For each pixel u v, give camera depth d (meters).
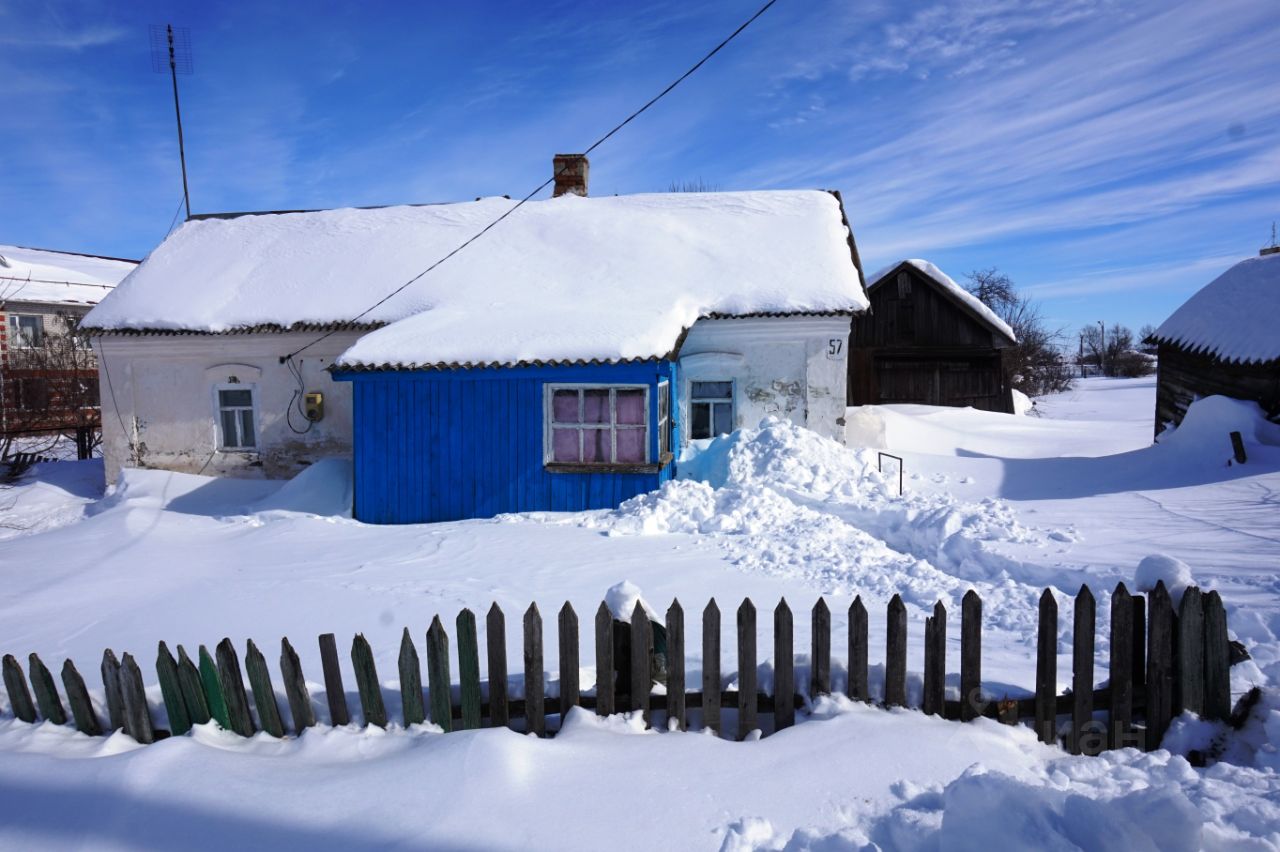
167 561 9.33
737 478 11.40
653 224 16.67
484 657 5.62
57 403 24.42
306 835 3.33
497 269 15.45
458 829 3.31
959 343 24.03
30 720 4.67
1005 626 5.93
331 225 17.73
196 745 4.03
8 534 13.39
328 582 8.09
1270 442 11.42
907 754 3.71
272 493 13.77
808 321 14.02
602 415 11.45
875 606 6.64
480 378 11.61
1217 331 13.27
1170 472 11.62
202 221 18.81
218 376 15.04
